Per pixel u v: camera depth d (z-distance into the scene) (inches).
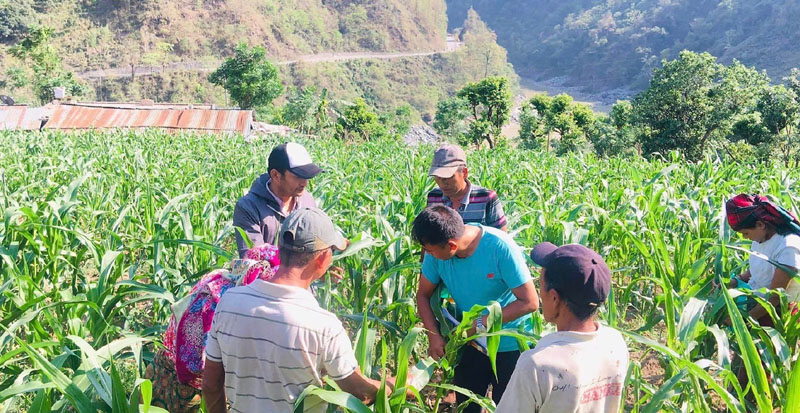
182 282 175.3
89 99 3732.8
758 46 6338.6
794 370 97.3
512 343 135.6
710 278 151.3
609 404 92.7
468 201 163.5
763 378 110.4
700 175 420.8
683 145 1744.6
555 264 89.3
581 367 87.1
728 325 162.7
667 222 260.5
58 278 201.5
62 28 4244.6
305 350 93.4
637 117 1872.5
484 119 2501.2
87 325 142.7
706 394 157.2
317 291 160.2
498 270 127.3
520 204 240.7
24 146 613.0
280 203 152.8
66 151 536.4
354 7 6333.7
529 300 126.3
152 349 162.4
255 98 2637.8
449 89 5984.3
